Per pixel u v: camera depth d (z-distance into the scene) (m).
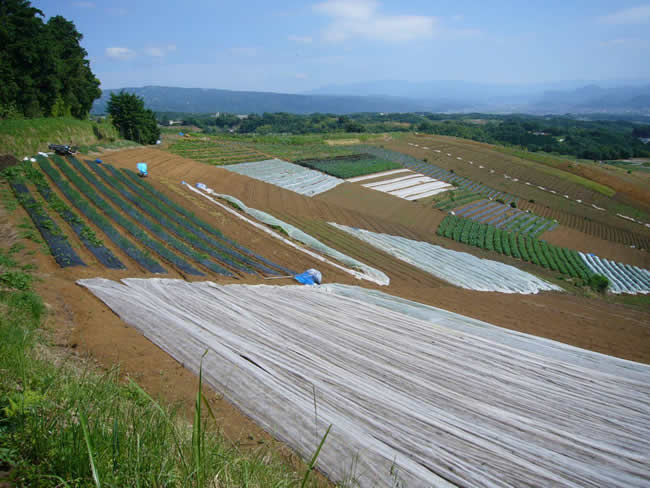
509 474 6.91
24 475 3.27
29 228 18.36
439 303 21.00
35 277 12.93
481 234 48.50
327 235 33.69
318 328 13.02
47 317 9.98
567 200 69.81
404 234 41.03
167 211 27.73
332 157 74.06
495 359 12.51
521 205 65.81
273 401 7.91
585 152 115.88
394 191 60.75
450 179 73.56
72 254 17.03
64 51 52.66
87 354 8.71
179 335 10.53
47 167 28.69
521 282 32.66
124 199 27.95
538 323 19.88
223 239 25.69
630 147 134.88
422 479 6.27
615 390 11.41
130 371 8.30
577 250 51.34
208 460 3.80
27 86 41.69
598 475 7.25
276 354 10.36
